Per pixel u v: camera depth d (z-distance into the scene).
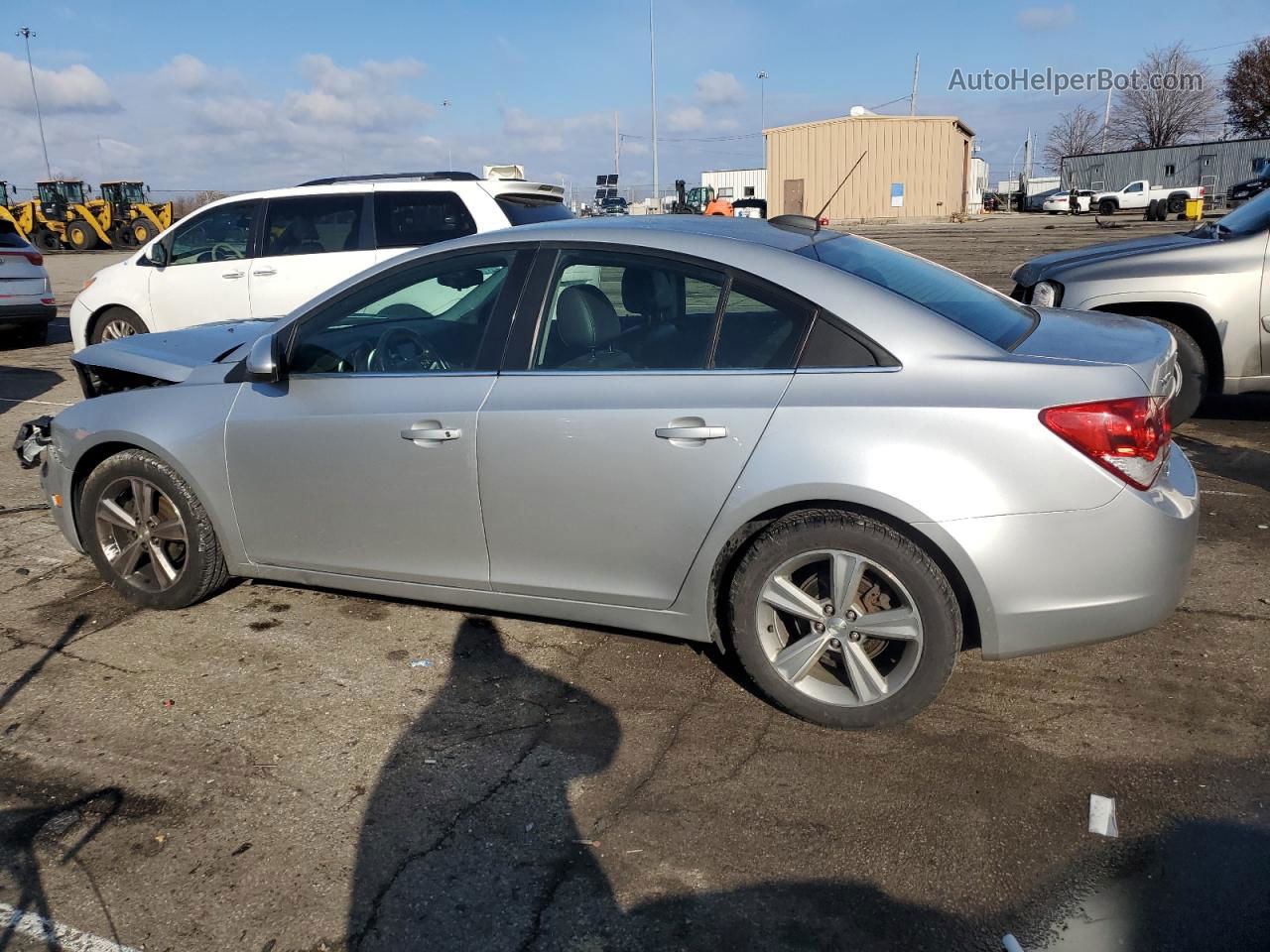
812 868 2.62
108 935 2.44
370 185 8.16
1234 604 4.07
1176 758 3.05
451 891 2.57
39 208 35.28
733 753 3.15
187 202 43.44
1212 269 6.14
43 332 12.59
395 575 3.79
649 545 3.30
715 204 33.28
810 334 3.13
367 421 3.63
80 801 2.96
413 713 3.43
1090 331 3.38
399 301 3.74
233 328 4.90
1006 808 2.83
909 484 2.92
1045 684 3.51
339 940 2.41
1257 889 2.49
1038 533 2.89
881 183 43.44
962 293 3.52
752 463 3.08
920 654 3.05
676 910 2.48
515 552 3.52
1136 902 2.46
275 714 3.44
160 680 3.68
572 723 3.35
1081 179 53.31
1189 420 6.96
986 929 2.39
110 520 4.25
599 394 3.30
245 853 2.73
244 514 3.98
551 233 3.56
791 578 3.23
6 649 3.94
